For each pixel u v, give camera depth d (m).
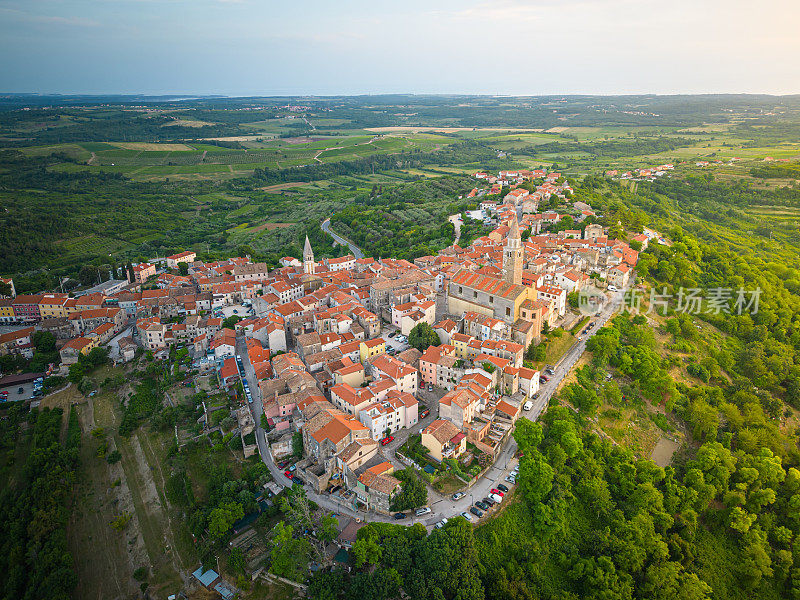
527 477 152.25
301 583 132.88
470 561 131.12
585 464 169.50
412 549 132.75
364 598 124.31
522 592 131.12
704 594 144.00
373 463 159.25
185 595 136.00
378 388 182.25
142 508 163.00
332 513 148.38
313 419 168.25
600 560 143.50
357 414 175.50
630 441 191.50
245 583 134.62
